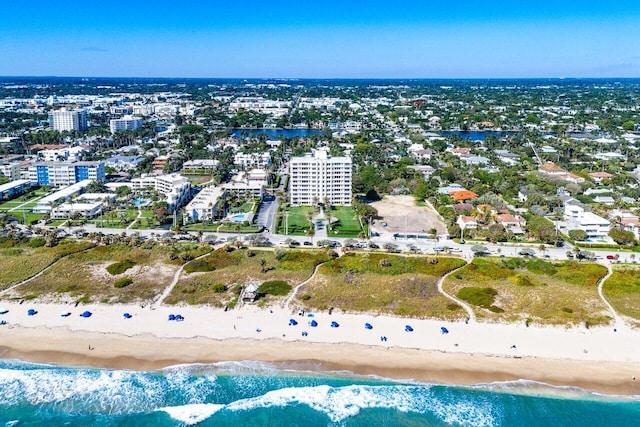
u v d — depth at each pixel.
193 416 122.62
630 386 131.75
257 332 152.62
